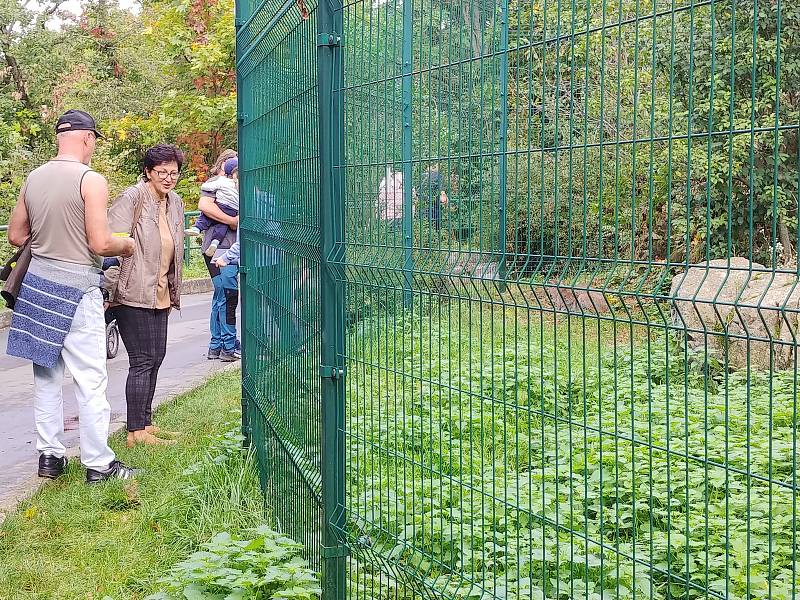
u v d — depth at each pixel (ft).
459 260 9.04
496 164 9.18
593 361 22.81
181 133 105.50
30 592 14.34
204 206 35.09
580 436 17.98
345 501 12.15
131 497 18.52
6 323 50.11
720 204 28.37
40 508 17.94
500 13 9.62
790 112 27.22
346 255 11.77
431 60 9.52
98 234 18.90
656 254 27.37
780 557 12.59
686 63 25.12
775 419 19.27
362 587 12.67
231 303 36.04
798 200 5.81
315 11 12.10
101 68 122.21
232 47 100.37
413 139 9.90
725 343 6.26
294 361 14.32
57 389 19.97
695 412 19.66
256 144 19.39
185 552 15.51
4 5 107.96
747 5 26.37
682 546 12.90
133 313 22.25
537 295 8.18
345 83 11.81
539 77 9.89
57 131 19.58
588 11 7.21
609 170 18.06
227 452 20.26
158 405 27.45
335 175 11.84
